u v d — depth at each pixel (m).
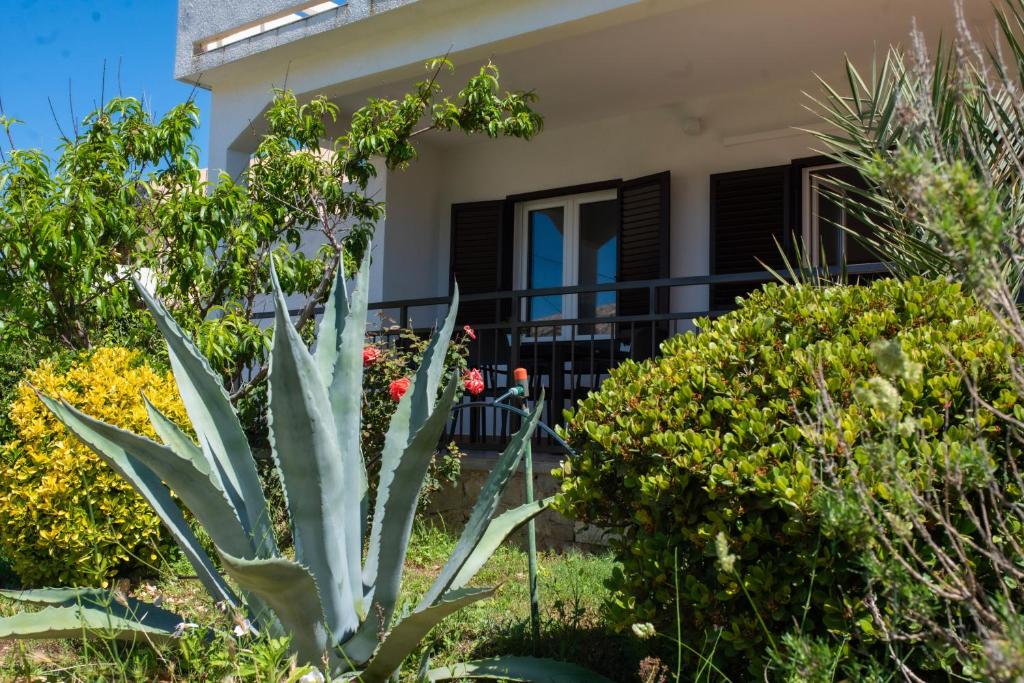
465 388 5.94
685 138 7.95
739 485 2.33
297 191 6.67
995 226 1.38
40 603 2.82
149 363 5.19
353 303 3.10
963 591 1.65
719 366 2.79
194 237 5.48
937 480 2.10
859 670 2.15
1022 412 2.21
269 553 2.78
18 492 4.29
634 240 8.10
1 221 4.98
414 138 9.05
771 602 2.32
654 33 6.39
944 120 3.31
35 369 5.24
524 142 8.95
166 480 2.65
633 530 2.80
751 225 7.52
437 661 3.27
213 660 2.49
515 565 4.96
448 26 6.68
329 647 2.66
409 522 2.71
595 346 7.75
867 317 2.76
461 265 9.17
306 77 7.57
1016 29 5.58
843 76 7.11
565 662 2.91
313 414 2.53
